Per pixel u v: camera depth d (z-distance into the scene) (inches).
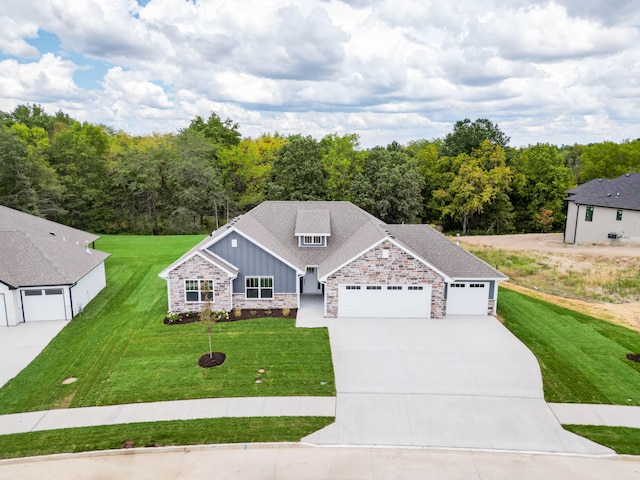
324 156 2010.3
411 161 1991.9
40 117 3540.8
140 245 1616.6
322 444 522.6
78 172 2107.5
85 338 813.9
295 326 859.4
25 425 559.5
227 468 484.1
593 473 477.7
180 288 913.5
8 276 874.8
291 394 626.5
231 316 912.3
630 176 1653.5
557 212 2225.6
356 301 898.7
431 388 642.2
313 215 1093.1
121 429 548.4
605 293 1047.6
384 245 871.7
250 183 2319.1
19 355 747.4
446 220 2289.6
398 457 503.2
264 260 932.6
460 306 921.5
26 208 1713.8
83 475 472.7
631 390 637.3
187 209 2059.5
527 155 2338.8
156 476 471.5
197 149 2133.4
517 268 1253.1
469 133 2361.0
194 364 711.7
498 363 713.0
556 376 673.6
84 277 983.0
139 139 2947.8
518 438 535.5
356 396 621.3
